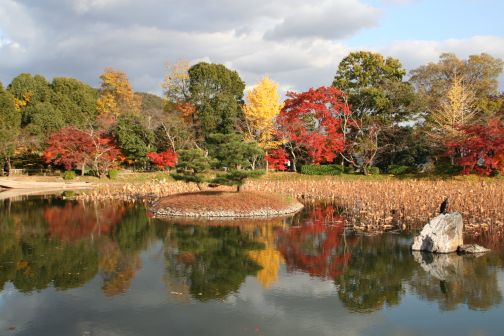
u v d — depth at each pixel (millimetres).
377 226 19750
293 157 42906
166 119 46094
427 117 41719
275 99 41531
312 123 42250
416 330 8992
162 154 42469
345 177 39094
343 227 19922
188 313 9812
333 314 9812
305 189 31688
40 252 15461
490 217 19672
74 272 13008
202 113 47531
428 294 11031
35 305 10305
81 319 9484
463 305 10289
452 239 15172
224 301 10594
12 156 45312
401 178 37500
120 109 61281
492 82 44375
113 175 43562
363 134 40938
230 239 17625
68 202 29875
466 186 27297
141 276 12586
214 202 23984
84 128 47031
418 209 21719
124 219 22641
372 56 43469
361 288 11516
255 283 11969
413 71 47406
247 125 42312
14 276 12578
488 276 12375
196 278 12422
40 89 54656
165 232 19109
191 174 25000
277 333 8828
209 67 51938
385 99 40406
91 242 17156
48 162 45688
